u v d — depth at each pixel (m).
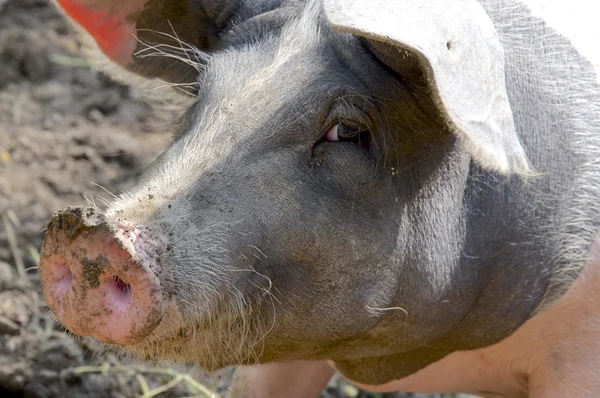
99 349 6.30
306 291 6.01
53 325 9.51
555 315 6.92
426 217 6.27
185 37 7.09
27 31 12.41
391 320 6.45
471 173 6.48
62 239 5.38
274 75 5.99
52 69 12.14
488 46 5.55
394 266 6.20
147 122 11.66
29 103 11.77
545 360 7.08
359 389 9.55
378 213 6.05
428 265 6.34
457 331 6.99
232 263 5.68
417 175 6.18
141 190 5.71
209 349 5.90
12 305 9.60
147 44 7.25
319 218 5.88
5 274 9.84
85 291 5.43
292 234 5.83
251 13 6.62
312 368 8.16
